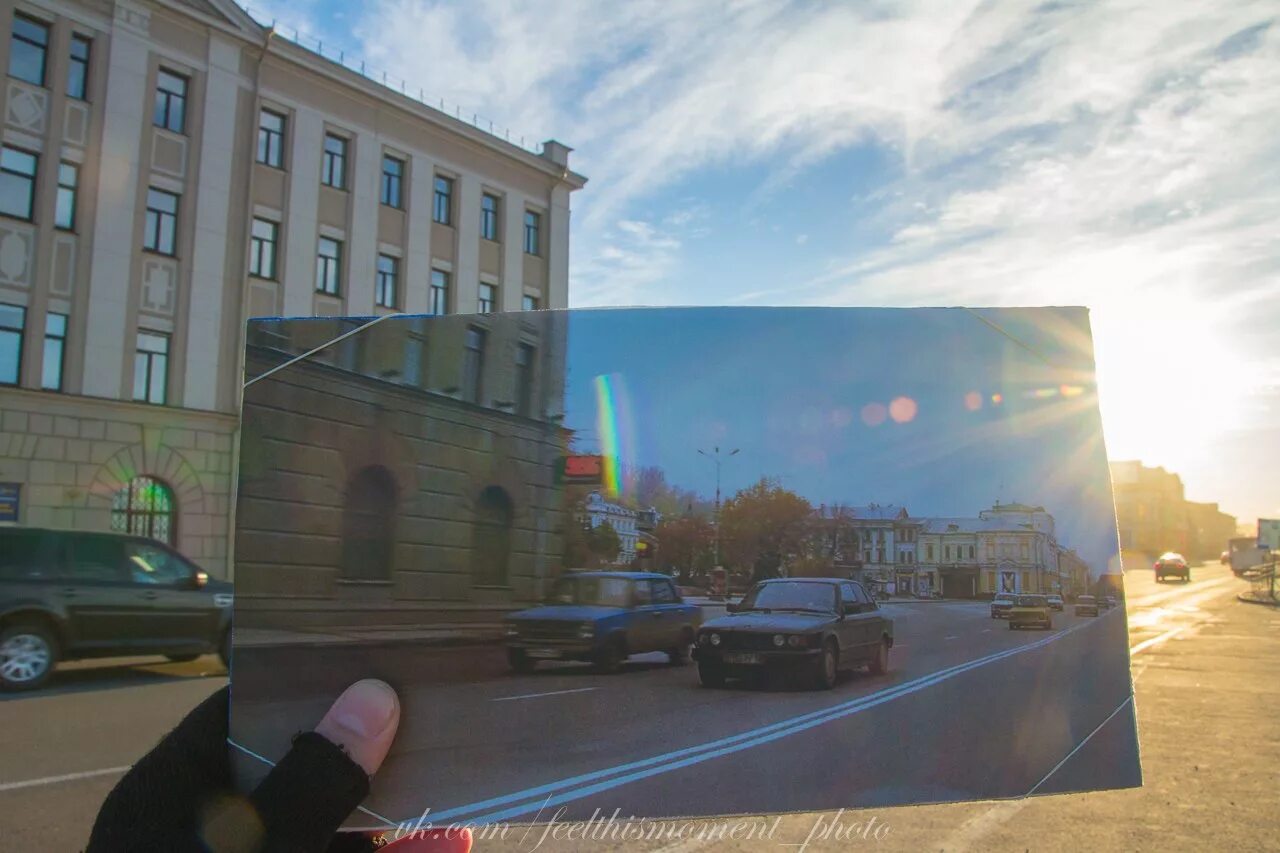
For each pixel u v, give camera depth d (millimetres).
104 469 22641
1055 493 1249
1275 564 43062
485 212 33375
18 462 21375
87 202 22828
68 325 22375
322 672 1131
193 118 25000
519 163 34062
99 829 1059
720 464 1244
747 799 1156
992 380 1287
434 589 1164
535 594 1185
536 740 1139
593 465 1224
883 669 1208
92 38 23266
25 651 9750
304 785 978
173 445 23859
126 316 23281
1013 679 1208
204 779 1094
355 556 1174
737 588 1211
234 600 1156
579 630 1168
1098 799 5551
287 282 26797
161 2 24266
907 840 4699
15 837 4734
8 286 21547
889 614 1217
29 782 5793
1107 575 1234
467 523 1194
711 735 1169
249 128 26234
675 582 1206
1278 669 13039
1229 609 31891
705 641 1183
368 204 29219
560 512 1206
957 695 1198
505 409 1232
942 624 1219
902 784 1165
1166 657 14836
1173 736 7770
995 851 4586
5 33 21828
